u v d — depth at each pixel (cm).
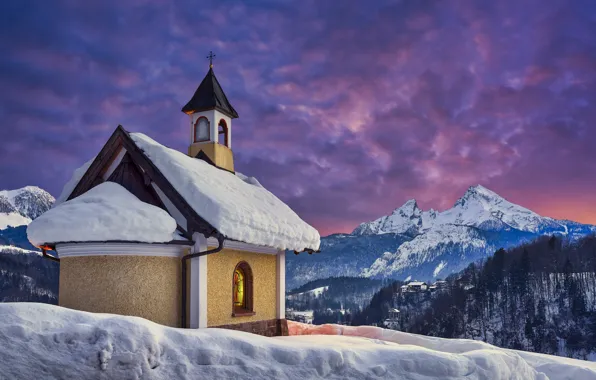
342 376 978
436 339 1639
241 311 1518
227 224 1279
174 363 885
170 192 1334
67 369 816
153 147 1388
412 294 18650
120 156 1438
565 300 13538
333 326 1858
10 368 791
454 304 14912
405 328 14938
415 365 1031
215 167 1778
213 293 1380
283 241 1528
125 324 888
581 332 12131
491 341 12681
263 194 1800
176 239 1279
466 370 1055
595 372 1295
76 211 1218
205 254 1298
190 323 1295
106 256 1234
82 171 1502
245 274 1584
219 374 900
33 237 1233
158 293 1272
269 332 1647
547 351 11694
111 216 1201
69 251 1257
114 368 838
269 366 946
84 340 851
